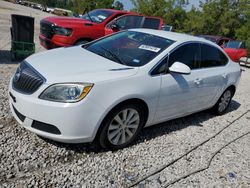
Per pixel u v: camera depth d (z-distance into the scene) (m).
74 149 3.69
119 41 4.71
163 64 4.16
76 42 8.02
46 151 3.56
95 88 3.34
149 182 3.35
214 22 33.50
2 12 26.69
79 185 3.09
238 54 16.48
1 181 2.93
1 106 4.57
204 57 5.06
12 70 6.71
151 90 3.90
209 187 3.47
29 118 3.35
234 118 6.08
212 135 4.95
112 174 3.37
